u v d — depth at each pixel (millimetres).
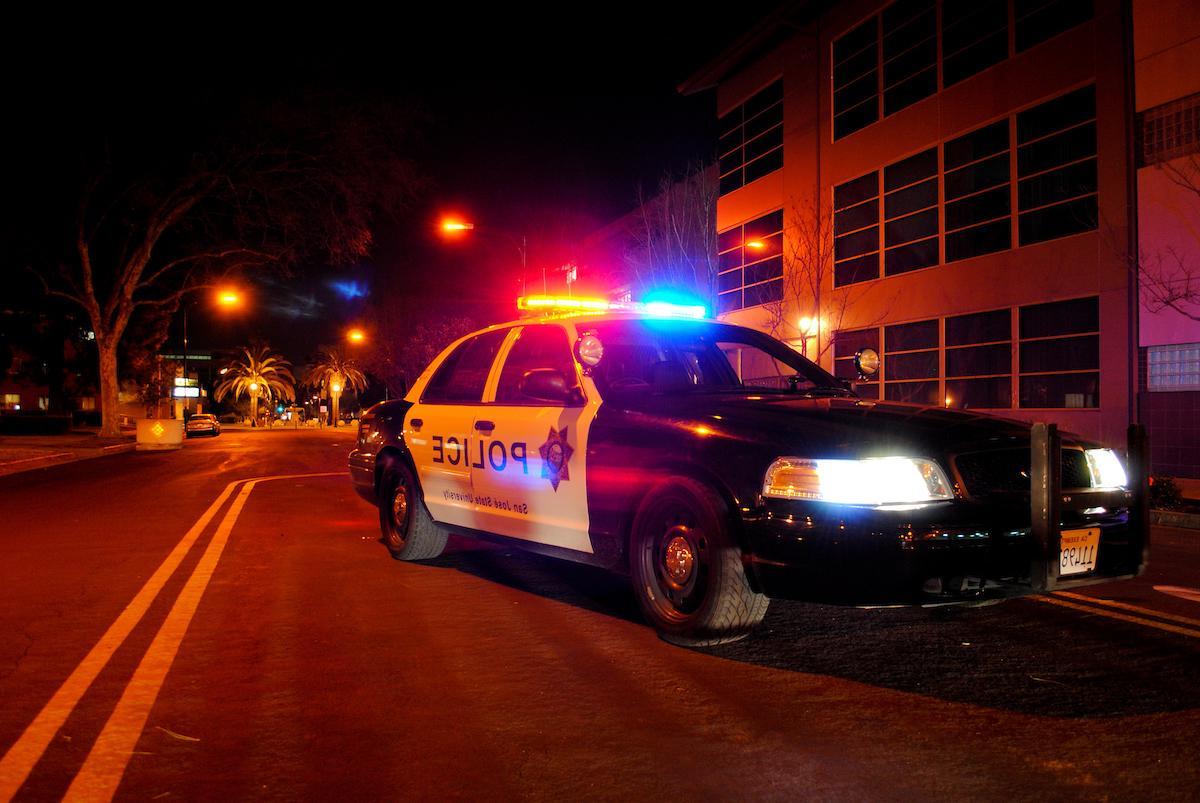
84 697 4277
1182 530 10117
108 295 36719
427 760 3541
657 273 27031
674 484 4867
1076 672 4535
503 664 4762
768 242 23938
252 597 6348
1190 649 4930
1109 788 3227
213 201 32188
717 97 26219
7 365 45812
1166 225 14055
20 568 7445
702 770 3422
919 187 19000
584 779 3355
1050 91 15906
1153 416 14430
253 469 19609
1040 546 4262
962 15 17844
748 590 4625
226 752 3631
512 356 6613
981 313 17547
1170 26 13953
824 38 21672
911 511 4148
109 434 35438
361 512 11219
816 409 4852
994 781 3297
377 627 5523
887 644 5055
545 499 5832
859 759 3506
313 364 82062
